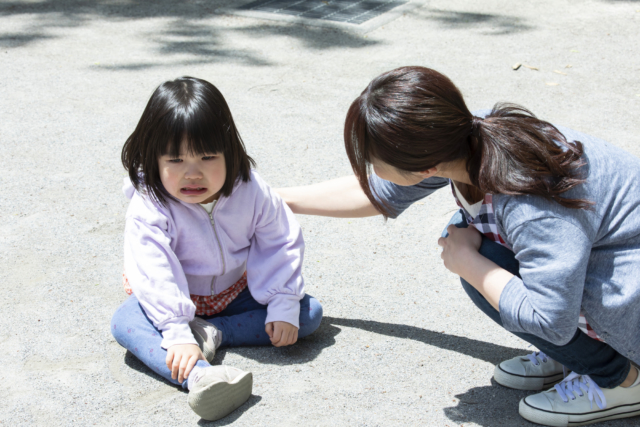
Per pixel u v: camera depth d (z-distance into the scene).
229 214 2.05
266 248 2.15
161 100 1.85
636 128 3.85
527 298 1.58
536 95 4.36
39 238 2.76
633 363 1.74
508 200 1.53
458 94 1.53
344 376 1.97
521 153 1.50
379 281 2.53
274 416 1.79
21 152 3.57
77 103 4.27
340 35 5.70
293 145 3.71
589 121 3.95
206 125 1.83
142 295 1.92
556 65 4.92
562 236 1.49
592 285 1.60
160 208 1.96
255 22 6.10
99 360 2.03
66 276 2.50
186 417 1.79
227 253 2.09
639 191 1.58
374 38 5.62
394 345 2.13
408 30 5.82
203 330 1.99
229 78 4.73
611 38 5.52
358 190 2.19
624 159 1.61
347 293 2.45
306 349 2.11
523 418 1.80
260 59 5.14
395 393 1.90
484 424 1.77
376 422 1.77
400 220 3.01
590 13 6.23
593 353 1.71
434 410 1.83
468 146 1.55
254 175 2.13
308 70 4.90
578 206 1.49
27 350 2.07
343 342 2.15
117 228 2.87
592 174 1.55
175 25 6.01
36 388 1.90
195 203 1.98
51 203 3.05
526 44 5.40
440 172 1.63
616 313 1.58
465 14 6.26
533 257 1.52
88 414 1.80
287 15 6.26
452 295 2.44
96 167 3.43
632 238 1.57
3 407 1.82
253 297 2.12
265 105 4.26
